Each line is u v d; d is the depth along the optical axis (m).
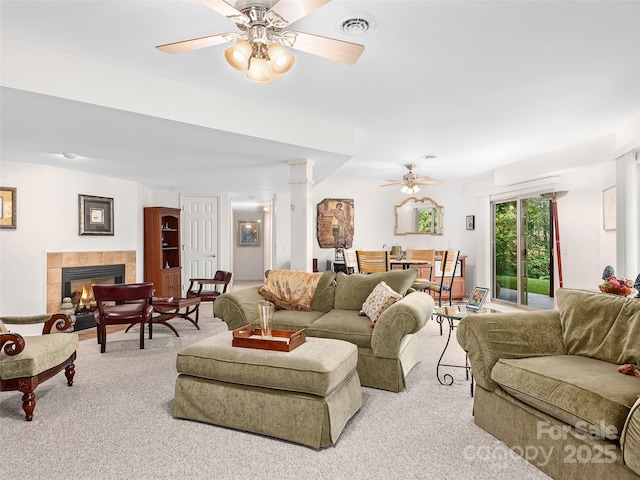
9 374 2.50
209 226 8.02
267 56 2.15
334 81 3.20
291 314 3.77
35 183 5.14
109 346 4.33
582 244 5.37
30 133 3.76
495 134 4.70
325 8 2.20
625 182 4.36
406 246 8.27
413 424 2.51
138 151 4.47
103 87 2.88
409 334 3.28
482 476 1.95
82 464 2.04
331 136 4.30
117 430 2.41
